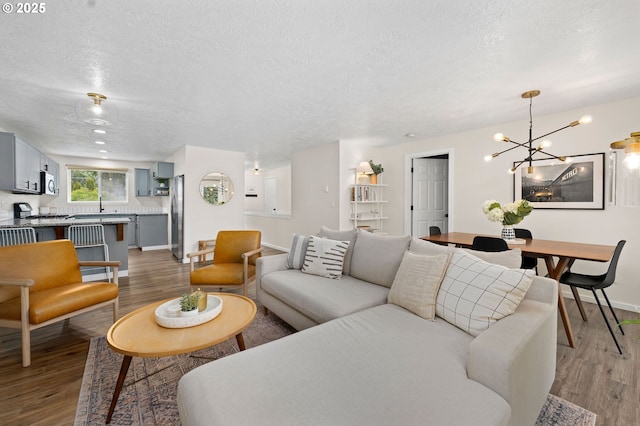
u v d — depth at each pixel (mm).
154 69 2271
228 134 4395
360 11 1609
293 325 2350
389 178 5441
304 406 997
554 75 2422
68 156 6289
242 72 2336
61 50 1979
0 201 4035
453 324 1596
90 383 1785
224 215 5676
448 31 1800
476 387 1095
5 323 2021
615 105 3061
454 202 4453
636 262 2998
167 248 6945
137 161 7070
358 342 1419
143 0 1500
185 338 1556
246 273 3078
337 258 2623
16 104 2998
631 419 1491
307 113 3396
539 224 3615
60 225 3611
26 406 1591
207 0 1511
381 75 2412
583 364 2004
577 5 1562
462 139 4355
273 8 1580
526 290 1470
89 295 2354
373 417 950
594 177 3207
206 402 1025
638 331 2486
